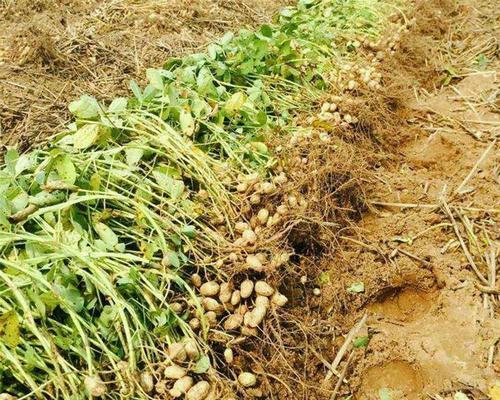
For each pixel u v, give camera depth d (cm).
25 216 144
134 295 147
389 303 185
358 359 166
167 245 158
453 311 175
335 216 207
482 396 151
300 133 214
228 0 357
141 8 338
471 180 224
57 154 154
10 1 331
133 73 274
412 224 206
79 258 140
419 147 249
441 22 334
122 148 172
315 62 269
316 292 182
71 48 287
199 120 195
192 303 150
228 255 163
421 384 159
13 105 241
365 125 244
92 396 124
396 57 299
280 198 186
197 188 184
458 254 193
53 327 132
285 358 157
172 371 134
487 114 263
